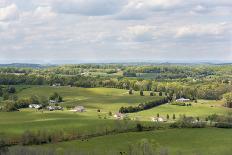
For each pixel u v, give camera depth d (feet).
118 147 383.04
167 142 407.44
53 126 456.45
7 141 398.83
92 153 357.20
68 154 352.90
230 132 458.09
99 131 440.04
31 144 399.24
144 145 377.09
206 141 412.16
